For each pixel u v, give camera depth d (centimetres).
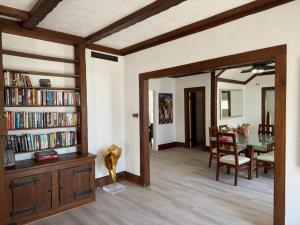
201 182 418
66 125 341
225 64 271
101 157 401
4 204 257
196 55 304
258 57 242
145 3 242
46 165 287
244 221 277
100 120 399
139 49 393
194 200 340
